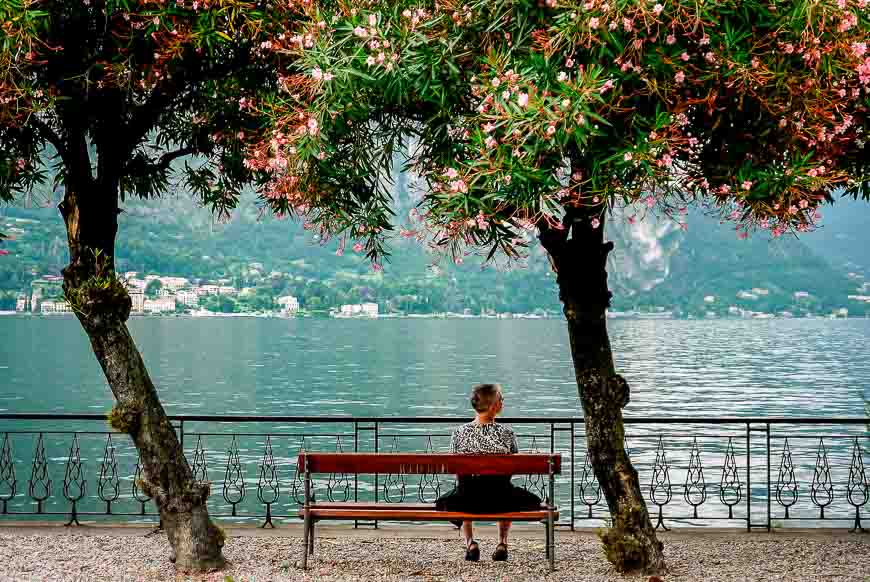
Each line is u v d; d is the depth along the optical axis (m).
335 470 6.89
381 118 6.54
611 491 7.00
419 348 148.50
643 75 5.29
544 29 5.49
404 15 5.64
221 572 6.81
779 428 47.00
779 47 5.38
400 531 8.60
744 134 5.74
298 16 6.55
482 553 7.75
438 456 6.82
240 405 64.75
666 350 148.62
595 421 7.01
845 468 30.88
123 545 7.72
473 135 5.36
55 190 7.64
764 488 26.38
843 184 6.54
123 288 6.83
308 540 7.29
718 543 8.02
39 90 6.37
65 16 6.50
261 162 6.56
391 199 6.77
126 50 6.59
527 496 7.03
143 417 6.82
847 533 8.45
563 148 5.34
